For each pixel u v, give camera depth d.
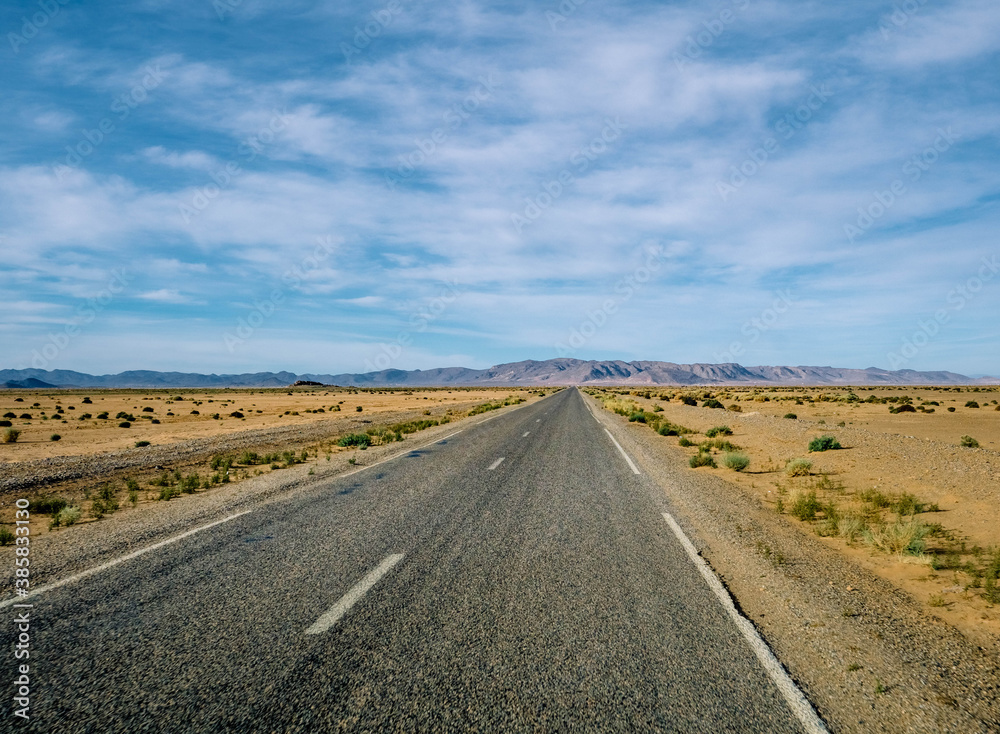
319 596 4.39
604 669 3.26
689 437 19.23
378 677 3.13
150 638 3.62
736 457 11.99
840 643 3.69
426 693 2.98
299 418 36.28
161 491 9.57
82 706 2.84
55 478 11.07
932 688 3.15
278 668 3.23
